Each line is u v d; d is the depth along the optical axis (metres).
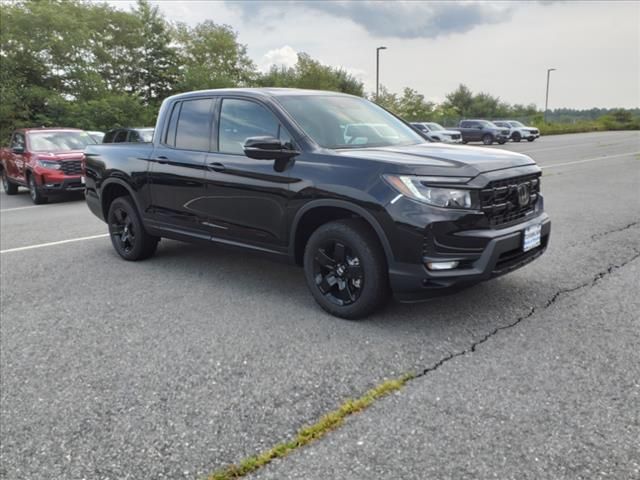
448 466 2.23
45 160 11.38
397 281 3.54
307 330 3.77
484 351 3.31
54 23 27.41
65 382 3.13
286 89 4.88
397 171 3.53
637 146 24.27
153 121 28.56
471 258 3.46
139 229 5.75
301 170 4.00
